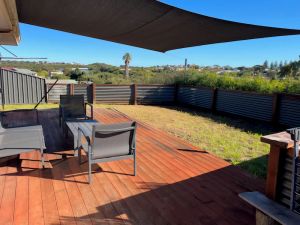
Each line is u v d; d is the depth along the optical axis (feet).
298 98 25.48
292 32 13.84
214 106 36.52
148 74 58.49
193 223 8.71
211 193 10.89
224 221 8.87
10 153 11.15
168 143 18.28
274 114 27.86
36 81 37.65
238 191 11.15
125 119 27.07
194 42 17.83
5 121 22.90
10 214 8.70
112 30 16.71
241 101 32.30
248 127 27.30
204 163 14.46
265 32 14.08
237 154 17.60
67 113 20.59
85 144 12.88
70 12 13.78
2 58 28.71
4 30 17.88
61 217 8.68
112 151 11.55
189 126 26.91
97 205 9.55
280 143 6.98
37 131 14.55
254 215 9.27
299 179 6.82
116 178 12.01
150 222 8.65
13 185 10.83
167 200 10.16
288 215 6.77
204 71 43.70
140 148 16.94
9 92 36.14
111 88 41.45
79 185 11.09
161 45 19.62
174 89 44.37
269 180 7.59
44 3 12.60
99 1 11.56
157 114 33.68
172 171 13.15
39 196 10.01
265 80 32.24
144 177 12.26
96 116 28.37
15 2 12.34
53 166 13.05
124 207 9.51
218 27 13.69
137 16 13.15
